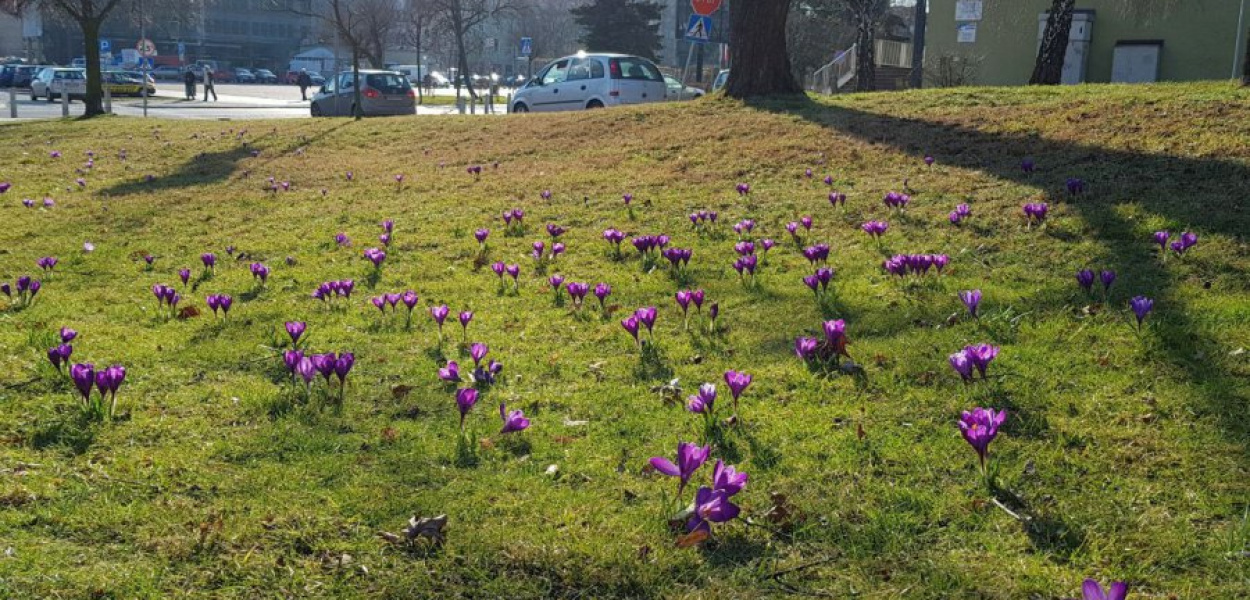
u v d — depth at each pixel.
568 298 6.07
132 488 3.33
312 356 4.19
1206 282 5.46
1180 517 2.96
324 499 3.25
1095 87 12.77
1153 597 2.56
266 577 2.78
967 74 28.33
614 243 7.41
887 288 5.88
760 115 13.46
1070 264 6.12
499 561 2.87
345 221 9.17
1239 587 2.58
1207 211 6.75
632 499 3.24
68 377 4.42
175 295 5.81
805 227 7.42
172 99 44.97
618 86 20.48
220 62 114.75
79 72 41.69
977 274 6.12
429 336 5.27
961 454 3.48
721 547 2.92
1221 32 23.80
